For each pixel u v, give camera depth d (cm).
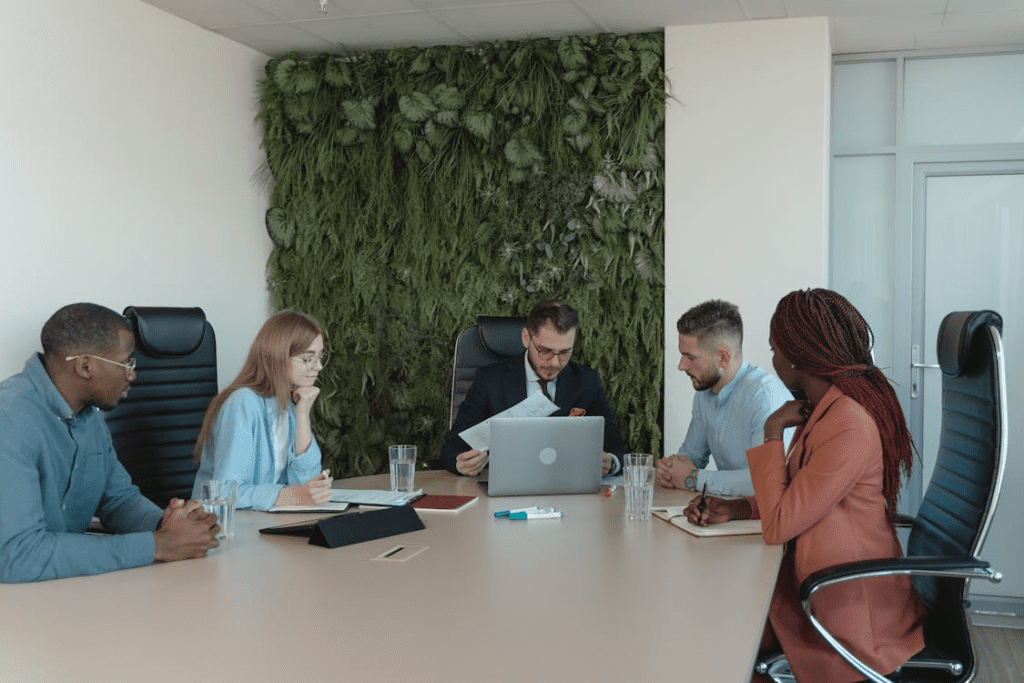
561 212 470
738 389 309
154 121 426
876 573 202
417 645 151
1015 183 482
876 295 500
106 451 251
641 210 463
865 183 500
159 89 429
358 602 176
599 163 464
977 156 484
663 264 462
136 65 415
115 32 402
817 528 223
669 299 460
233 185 484
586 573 199
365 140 498
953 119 490
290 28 460
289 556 213
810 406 238
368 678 135
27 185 360
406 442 499
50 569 193
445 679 135
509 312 483
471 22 449
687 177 456
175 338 371
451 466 344
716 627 162
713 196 453
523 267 479
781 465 231
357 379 502
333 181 502
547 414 308
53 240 372
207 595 180
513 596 181
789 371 241
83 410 235
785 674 235
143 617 166
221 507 230
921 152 491
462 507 271
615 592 185
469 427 355
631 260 464
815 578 204
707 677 138
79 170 384
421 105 485
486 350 405
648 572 201
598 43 466
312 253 505
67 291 379
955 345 236
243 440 280
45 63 367
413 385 496
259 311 506
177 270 442
